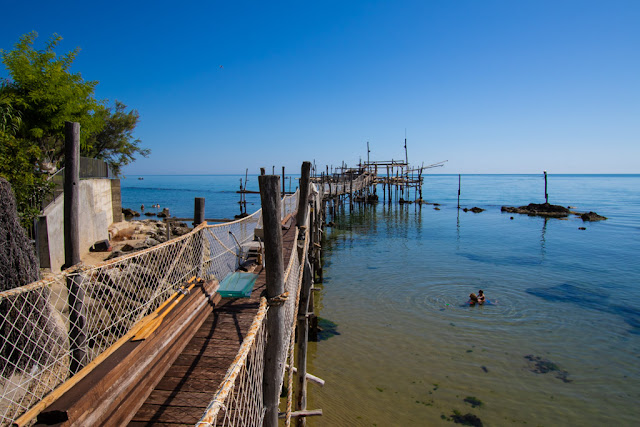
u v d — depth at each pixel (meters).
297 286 7.25
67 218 4.50
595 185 123.19
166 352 4.83
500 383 8.43
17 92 13.46
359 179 44.94
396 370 8.91
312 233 14.51
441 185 128.88
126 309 7.53
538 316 12.00
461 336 10.65
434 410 7.56
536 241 24.66
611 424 7.12
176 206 50.16
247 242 10.66
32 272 5.48
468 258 19.94
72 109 14.48
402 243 24.27
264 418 3.81
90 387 3.45
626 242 24.08
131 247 14.53
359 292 14.38
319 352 9.73
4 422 3.81
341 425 7.13
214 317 6.36
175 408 4.04
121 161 32.19
